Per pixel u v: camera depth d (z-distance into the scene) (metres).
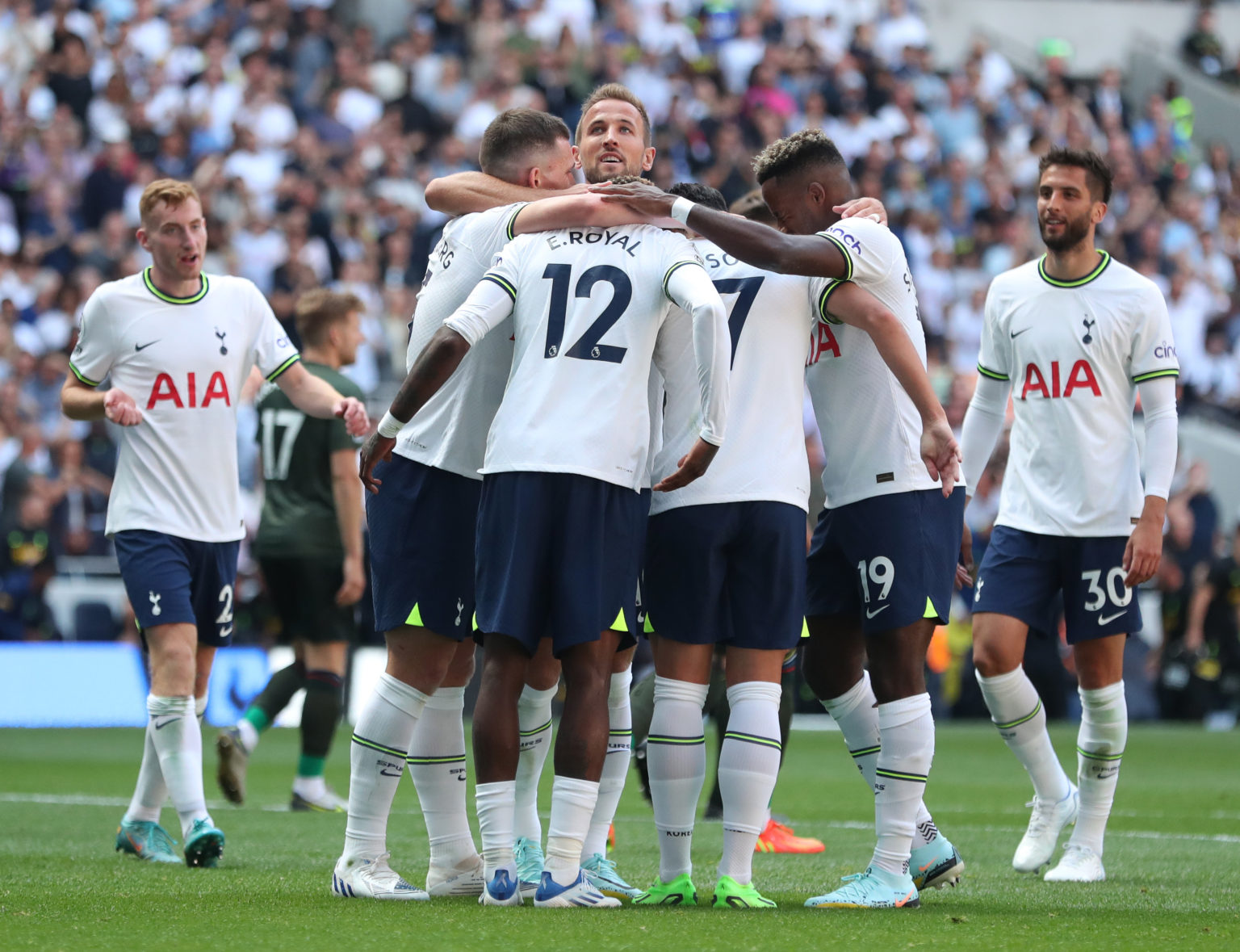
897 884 14.41
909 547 14.58
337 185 64.44
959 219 72.00
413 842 20.94
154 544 18.47
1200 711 54.81
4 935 11.90
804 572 14.37
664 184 68.56
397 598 14.75
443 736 15.34
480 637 14.31
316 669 25.53
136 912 13.28
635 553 13.95
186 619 18.36
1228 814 26.30
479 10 75.88
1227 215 81.31
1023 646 18.62
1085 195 18.27
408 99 69.44
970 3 92.31
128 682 46.91
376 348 57.84
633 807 27.38
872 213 14.77
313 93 70.75
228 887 15.49
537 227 14.36
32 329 57.06
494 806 13.90
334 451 25.03
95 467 51.12
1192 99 91.50
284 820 23.88
